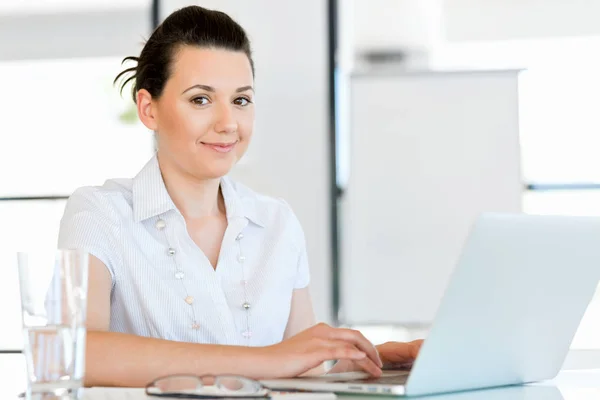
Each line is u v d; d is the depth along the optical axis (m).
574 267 1.34
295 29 5.26
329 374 1.46
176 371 1.33
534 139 4.95
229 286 1.79
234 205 1.81
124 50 5.38
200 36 1.69
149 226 1.74
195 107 1.68
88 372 1.35
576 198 4.93
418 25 5.21
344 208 4.98
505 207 4.84
